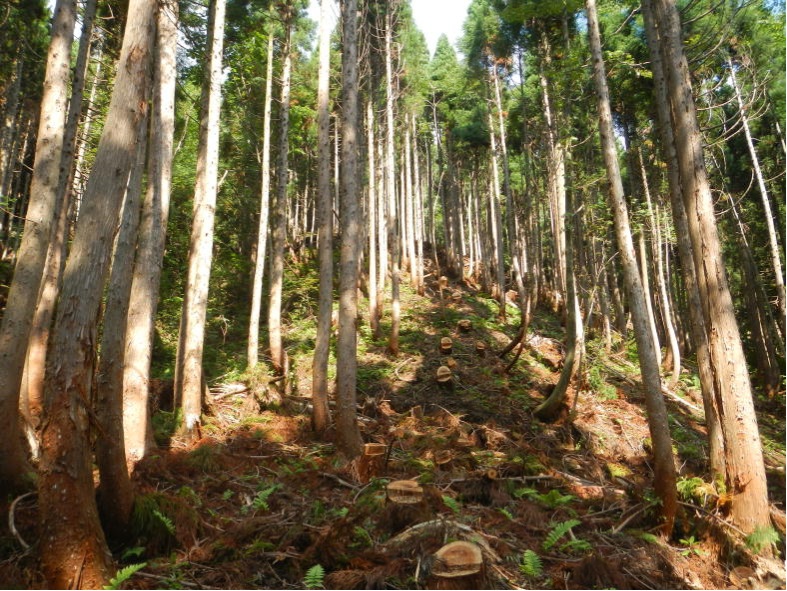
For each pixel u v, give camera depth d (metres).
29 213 5.93
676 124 7.54
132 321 7.77
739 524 6.58
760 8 14.70
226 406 10.89
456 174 34.16
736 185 21.72
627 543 6.29
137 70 4.71
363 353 16.22
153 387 10.16
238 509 6.24
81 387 4.23
